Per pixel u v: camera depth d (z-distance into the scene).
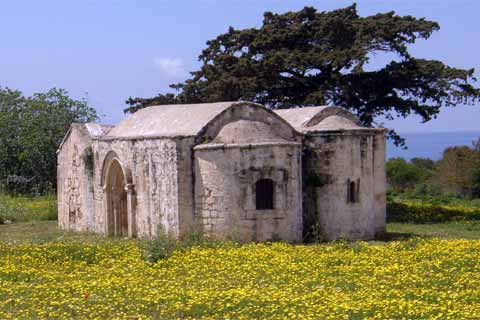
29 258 23.58
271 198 28.19
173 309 16.88
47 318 16.36
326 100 43.72
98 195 33.22
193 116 29.70
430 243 26.02
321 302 17.09
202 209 27.83
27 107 57.28
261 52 45.78
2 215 40.59
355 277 20.33
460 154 60.25
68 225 36.25
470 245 25.31
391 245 25.70
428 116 43.88
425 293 17.89
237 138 28.05
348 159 30.25
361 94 43.88
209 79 45.47
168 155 28.12
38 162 55.56
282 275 20.62
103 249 24.94
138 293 18.25
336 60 42.31
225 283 19.67
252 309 16.56
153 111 32.81
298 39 45.50
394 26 42.59
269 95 46.03
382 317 15.77
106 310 16.80
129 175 30.72
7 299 17.88
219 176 27.55
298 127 31.05
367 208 30.70
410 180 63.97
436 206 41.34
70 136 35.88
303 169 30.12
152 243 24.88
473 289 18.72
